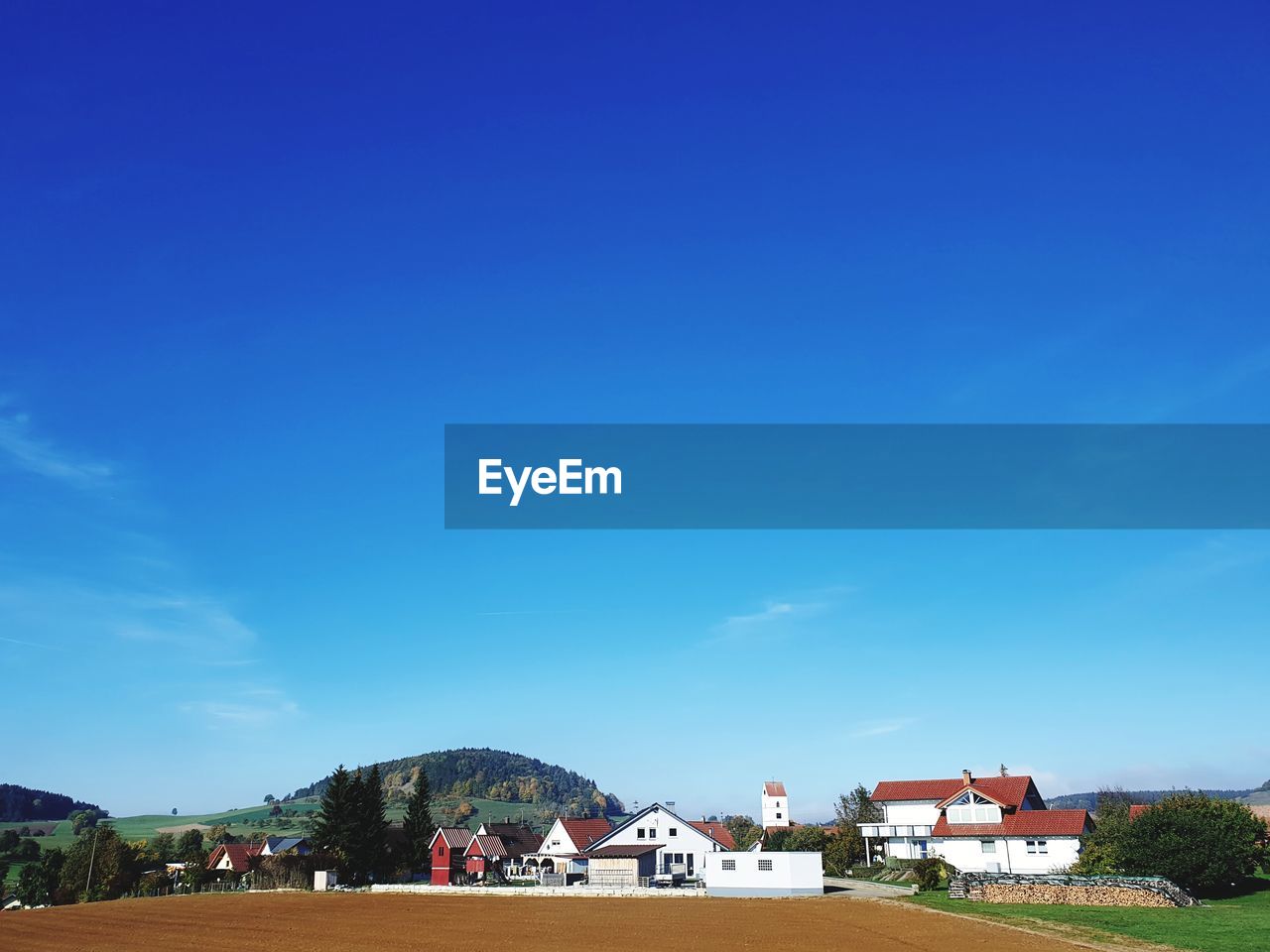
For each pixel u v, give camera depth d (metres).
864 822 96.44
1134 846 51.97
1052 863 74.56
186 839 151.50
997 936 37.09
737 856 64.56
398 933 43.72
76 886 93.75
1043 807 92.62
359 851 96.81
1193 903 45.66
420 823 107.19
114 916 55.12
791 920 46.34
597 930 43.66
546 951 36.62
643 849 83.25
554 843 101.19
